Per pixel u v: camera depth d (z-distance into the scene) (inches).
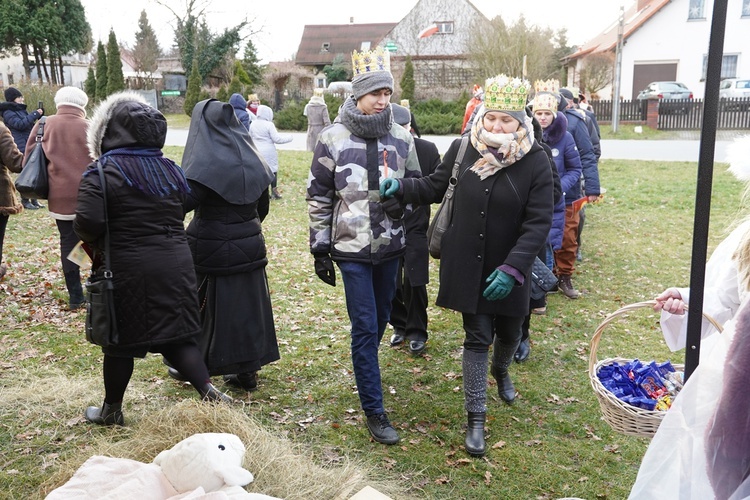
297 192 476.1
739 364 65.1
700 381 72.4
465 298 137.5
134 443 123.0
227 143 148.7
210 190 145.0
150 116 130.8
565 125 217.0
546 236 132.5
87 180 125.6
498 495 126.3
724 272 91.7
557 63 1323.8
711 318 88.0
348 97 148.3
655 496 74.6
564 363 189.3
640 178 532.1
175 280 132.0
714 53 77.2
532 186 135.0
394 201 141.6
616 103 997.8
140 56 1667.1
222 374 155.1
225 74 1662.2
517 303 139.8
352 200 142.3
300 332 207.3
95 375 170.1
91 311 129.8
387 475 130.8
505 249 136.9
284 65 1955.0
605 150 759.7
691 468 71.4
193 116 151.8
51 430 140.9
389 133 146.9
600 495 126.7
